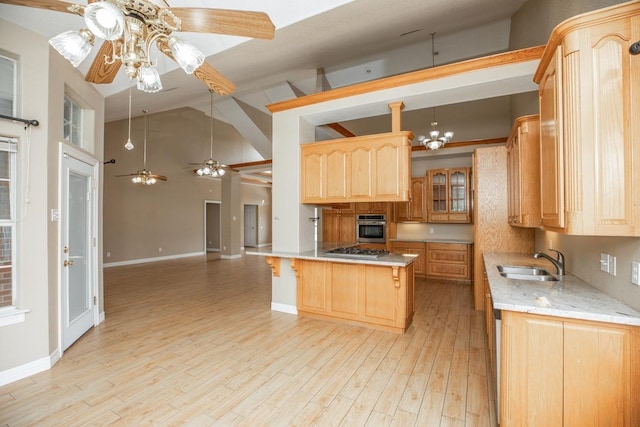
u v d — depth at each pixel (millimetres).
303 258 3762
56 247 2775
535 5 2895
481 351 2955
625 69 1390
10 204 2461
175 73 3695
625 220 1392
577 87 1468
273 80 4590
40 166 2588
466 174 6250
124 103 4617
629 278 1601
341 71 4469
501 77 2857
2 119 2373
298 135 4031
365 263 3424
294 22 3006
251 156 11977
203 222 10672
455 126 6156
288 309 4164
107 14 1299
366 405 2117
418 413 2027
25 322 2486
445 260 6195
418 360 2775
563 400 1564
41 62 2602
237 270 7523
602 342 1496
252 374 2541
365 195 3639
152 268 7766
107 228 7926
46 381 2422
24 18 2438
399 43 3760
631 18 1374
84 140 3557
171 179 9523
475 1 3025
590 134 1443
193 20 1647
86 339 3264
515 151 3197
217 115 9391
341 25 3137
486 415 1998
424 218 6574
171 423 1931
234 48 3432
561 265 2484
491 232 4168
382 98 3432
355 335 3369
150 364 2713
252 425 1916
